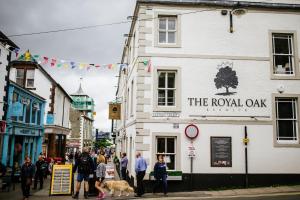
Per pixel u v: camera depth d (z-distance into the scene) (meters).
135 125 15.72
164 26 16.55
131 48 20.19
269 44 16.56
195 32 16.33
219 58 16.22
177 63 16.02
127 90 22.22
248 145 15.65
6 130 18.59
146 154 15.22
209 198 12.76
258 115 15.92
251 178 15.43
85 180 13.39
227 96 15.94
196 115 15.66
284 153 15.73
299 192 13.77
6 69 18.41
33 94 23.47
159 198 13.00
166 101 15.91
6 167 16.89
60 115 35.84
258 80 16.22
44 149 30.67
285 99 16.41
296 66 16.52
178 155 15.30
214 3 16.48
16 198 13.43
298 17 16.92
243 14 16.67
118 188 13.70
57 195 14.09
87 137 68.25
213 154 15.42
